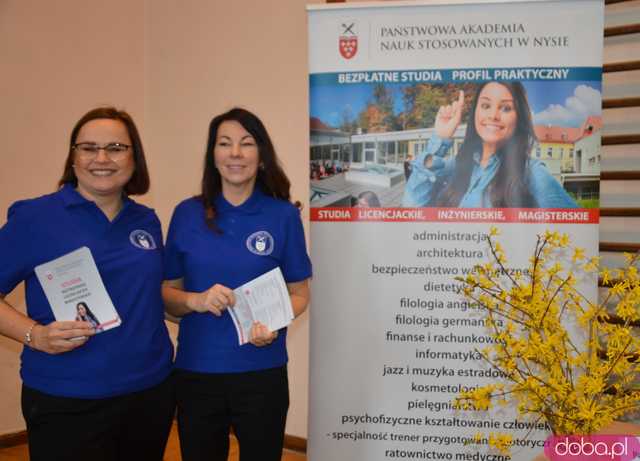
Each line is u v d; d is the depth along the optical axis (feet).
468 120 7.30
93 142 5.61
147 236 6.02
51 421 5.47
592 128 7.18
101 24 13.28
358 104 7.48
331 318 7.61
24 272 5.51
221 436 6.33
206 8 13.08
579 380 4.23
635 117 8.96
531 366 6.10
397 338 7.50
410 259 7.46
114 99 13.64
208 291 5.94
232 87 12.77
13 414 11.96
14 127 11.82
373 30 7.41
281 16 11.88
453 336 7.40
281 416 6.35
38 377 5.49
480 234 7.34
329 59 7.52
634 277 4.29
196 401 6.18
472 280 5.62
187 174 13.70
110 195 5.86
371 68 7.45
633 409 4.19
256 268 6.22
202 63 13.25
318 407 7.63
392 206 7.48
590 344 4.56
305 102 11.66
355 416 7.58
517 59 7.22
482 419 7.37
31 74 12.06
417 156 7.41
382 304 7.52
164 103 14.02
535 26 7.16
